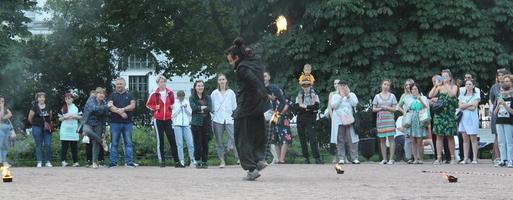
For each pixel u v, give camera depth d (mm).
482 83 24500
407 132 18094
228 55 10781
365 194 8430
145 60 32938
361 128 23234
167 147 20781
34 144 21062
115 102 17891
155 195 8625
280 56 24672
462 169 14797
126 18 30938
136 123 32500
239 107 10852
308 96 18375
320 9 23484
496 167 15609
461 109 17625
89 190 9562
